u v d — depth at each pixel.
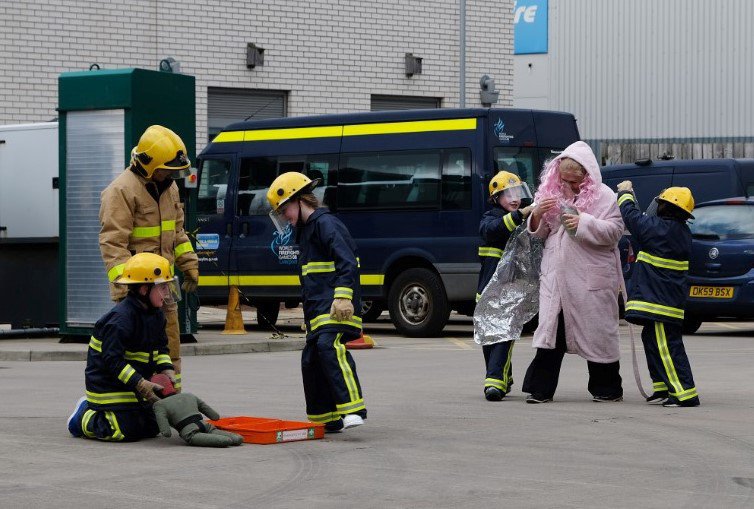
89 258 21.42
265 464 10.77
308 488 9.74
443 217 24.64
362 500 9.30
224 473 10.36
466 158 24.52
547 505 9.12
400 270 25.36
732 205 24.25
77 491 9.65
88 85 21.17
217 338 23.86
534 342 14.73
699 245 24.09
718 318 29.59
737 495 9.47
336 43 34.66
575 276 14.64
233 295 25.39
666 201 14.37
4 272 23.61
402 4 35.72
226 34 32.94
